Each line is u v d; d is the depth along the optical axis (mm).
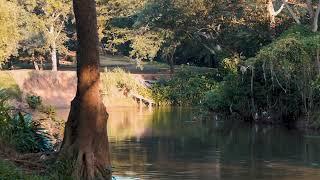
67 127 12195
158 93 50906
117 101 50250
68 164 11773
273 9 49000
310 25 43844
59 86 49344
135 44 54031
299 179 16344
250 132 28625
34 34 56625
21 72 47469
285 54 30391
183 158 20172
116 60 70062
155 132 28672
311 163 19062
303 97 30453
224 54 50656
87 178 11742
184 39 55500
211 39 53312
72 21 63156
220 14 49719
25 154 12500
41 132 15242
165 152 21594
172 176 16719
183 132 28656
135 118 37531
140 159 19891
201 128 30656
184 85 51125
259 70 32875
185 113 41719
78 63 12242
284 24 48000
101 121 12203
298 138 26062
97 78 12234
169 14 52000
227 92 34844
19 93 38844
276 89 32344
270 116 32969
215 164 18938
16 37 38500
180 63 67062
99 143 12125
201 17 51156
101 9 60750
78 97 12195
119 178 16312
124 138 26125
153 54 54156
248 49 49812
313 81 29875
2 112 13648
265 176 16875
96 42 12258
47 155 12469
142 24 54188
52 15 58344
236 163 19094
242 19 48719
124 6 60000
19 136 13633
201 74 52438
